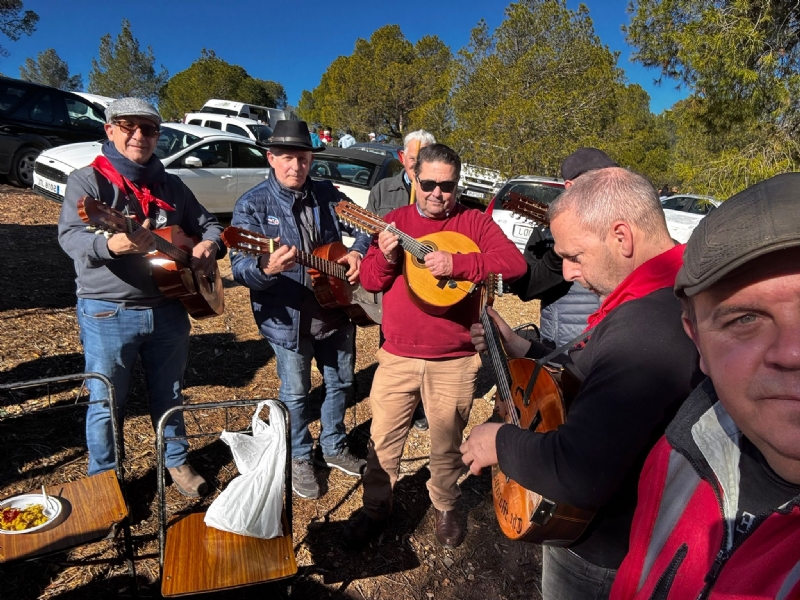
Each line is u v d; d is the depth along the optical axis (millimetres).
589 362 1442
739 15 5719
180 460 2922
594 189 1407
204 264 2805
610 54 14773
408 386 2623
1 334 4273
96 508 2158
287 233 2889
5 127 9023
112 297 2547
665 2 6078
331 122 30219
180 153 8547
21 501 2145
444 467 2740
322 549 2725
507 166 12523
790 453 681
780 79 5730
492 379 4848
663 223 1409
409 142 3809
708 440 868
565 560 1514
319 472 3303
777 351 663
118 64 39312
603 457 1174
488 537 2977
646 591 926
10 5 19031
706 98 6137
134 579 2266
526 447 1314
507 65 14562
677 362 1167
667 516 938
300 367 2982
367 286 2719
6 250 6277
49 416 3408
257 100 40250
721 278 685
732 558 792
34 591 2283
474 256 2480
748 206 667
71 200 2486
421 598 2549
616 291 1377
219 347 4773
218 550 2068
